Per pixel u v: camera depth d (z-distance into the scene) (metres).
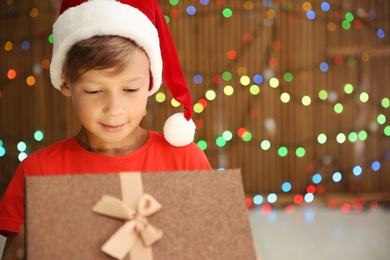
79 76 0.89
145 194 0.81
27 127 3.79
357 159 3.88
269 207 3.71
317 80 3.82
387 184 3.88
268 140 3.85
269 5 3.78
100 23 0.91
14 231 0.98
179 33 3.78
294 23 3.79
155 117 3.77
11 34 3.75
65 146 1.04
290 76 3.81
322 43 3.80
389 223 3.31
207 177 0.84
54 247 0.76
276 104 3.83
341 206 3.72
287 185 3.86
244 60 3.80
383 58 3.81
